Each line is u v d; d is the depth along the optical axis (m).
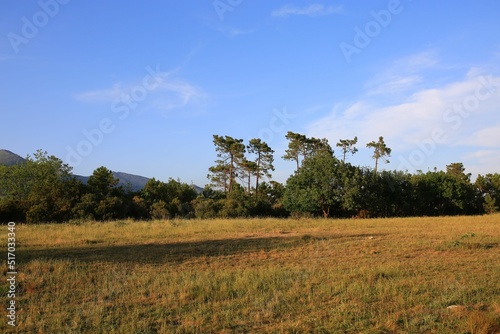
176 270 10.82
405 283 8.81
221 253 13.46
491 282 8.80
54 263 11.04
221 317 6.89
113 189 41.06
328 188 37.38
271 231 20.77
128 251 13.80
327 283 8.98
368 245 14.74
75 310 7.38
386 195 43.53
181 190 50.06
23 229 20.06
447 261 11.41
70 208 29.38
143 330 6.29
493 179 54.03
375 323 6.50
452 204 47.59
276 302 7.57
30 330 6.33
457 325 6.34
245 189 54.84
